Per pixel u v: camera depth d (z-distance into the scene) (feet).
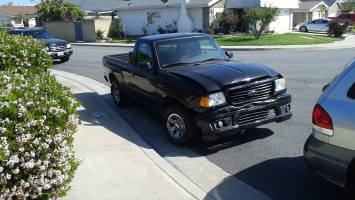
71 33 124.98
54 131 12.51
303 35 112.47
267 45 86.12
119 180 17.46
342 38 108.47
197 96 20.52
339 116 13.53
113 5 147.84
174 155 21.40
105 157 20.18
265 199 15.96
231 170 18.98
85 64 63.72
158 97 24.18
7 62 25.04
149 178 17.63
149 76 25.04
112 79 32.94
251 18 99.55
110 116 29.09
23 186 11.98
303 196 16.02
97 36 124.47
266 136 23.34
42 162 12.25
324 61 56.85
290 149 21.12
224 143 22.61
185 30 118.93
